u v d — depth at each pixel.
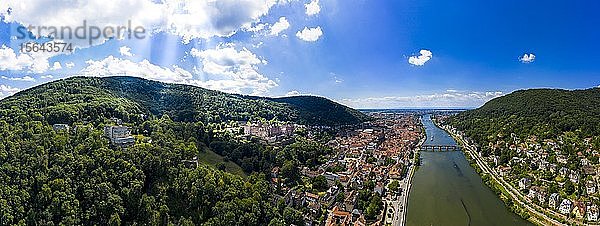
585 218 190.75
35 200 140.38
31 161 151.00
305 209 194.62
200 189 164.75
